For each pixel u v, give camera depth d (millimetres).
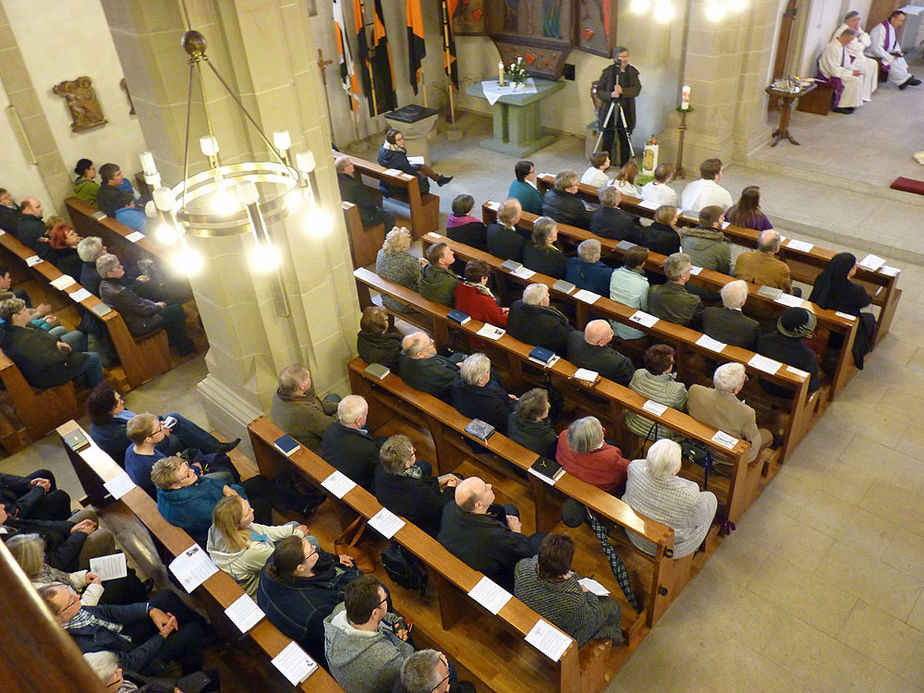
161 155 4805
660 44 9758
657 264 6766
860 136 10320
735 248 7926
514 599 3908
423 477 4656
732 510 5109
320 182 5383
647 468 4391
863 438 5945
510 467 5117
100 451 5219
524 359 5688
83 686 478
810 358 5387
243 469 5859
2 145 8617
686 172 10273
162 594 4473
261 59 4566
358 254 8648
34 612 464
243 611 4004
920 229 8445
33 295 8547
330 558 4297
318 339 5754
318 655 4129
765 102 10148
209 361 6180
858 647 4527
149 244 7695
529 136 11453
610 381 5324
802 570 4996
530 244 6914
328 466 4895
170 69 4430
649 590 4781
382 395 6004
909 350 6824
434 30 12211
